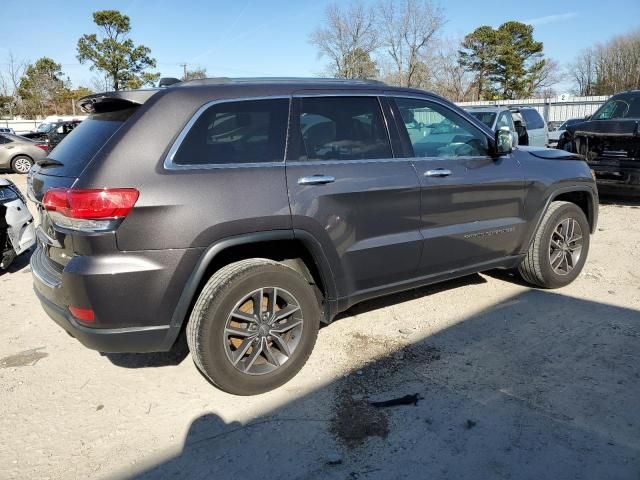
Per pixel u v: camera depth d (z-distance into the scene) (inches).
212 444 111.7
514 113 510.9
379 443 110.2
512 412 119.3
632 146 319.9
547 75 2375.7
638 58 2073.1
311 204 130.6
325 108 140.4
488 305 181.5
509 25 2300.7
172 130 119.3
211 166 121.6
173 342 121.7
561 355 144.7
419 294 193.6
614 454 104.6
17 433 117.0
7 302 199.9
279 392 130.6
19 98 2086.6
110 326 114.9
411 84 1888.5
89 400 129.9
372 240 143.6
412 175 149.3
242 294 122.7
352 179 138.2
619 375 133.4
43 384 137.6
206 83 130.0
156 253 114.4
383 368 140.7
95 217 110.4
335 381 134.9
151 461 107.0
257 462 105.7
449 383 132.2
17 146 717.9
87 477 102.9
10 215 226.2
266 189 125.4
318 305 136.6
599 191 340.5
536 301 184.1
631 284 199.9
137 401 128.9
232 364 124.1
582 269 213.2
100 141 118.6
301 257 141.2
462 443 109.3
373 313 177.0
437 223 156.6
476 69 2277.3
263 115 131.0
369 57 1872.5
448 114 165.6
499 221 171.9
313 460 105.7
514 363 141.2
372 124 148.1
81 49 1643.7
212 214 118.3
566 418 116.6
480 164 166.7
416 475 100.6
